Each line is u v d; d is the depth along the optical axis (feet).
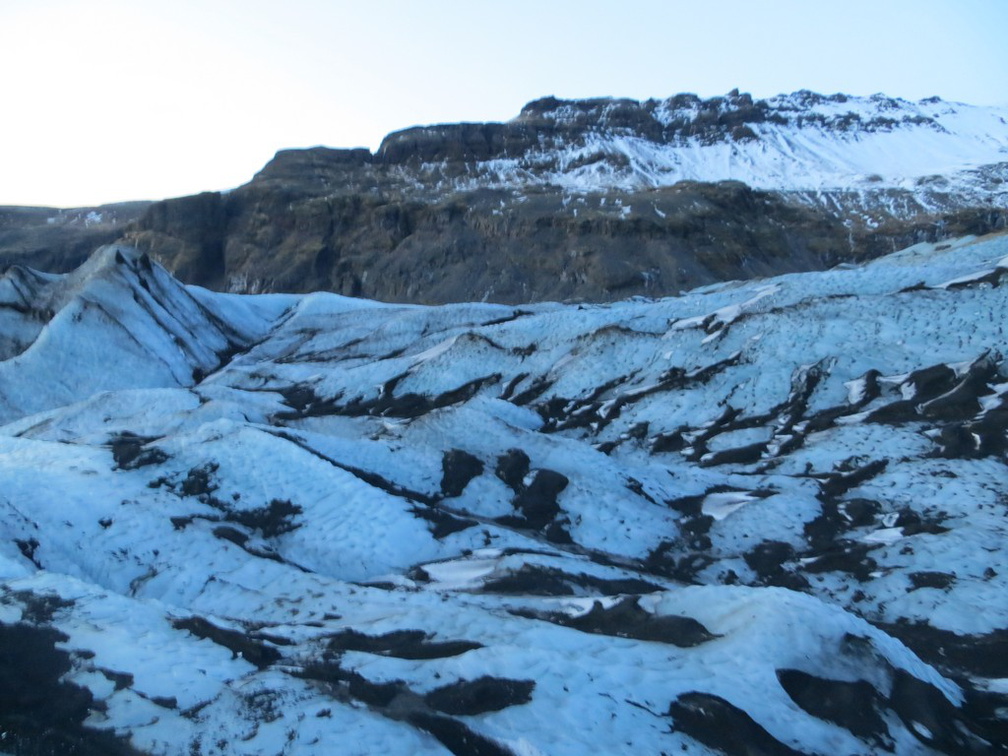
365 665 22.50
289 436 49.80
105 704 20.77
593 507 44.83
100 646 23.11
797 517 43.19
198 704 20.95
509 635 24.94
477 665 22.07
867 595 34.99
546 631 25.21
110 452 46.68
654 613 26.32
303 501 42.22
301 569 36.99
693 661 23.04
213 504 41.55
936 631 31.50
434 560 38.88
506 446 51.55
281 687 21.68
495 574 35.06
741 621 24.50
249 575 35.19
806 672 22.70
